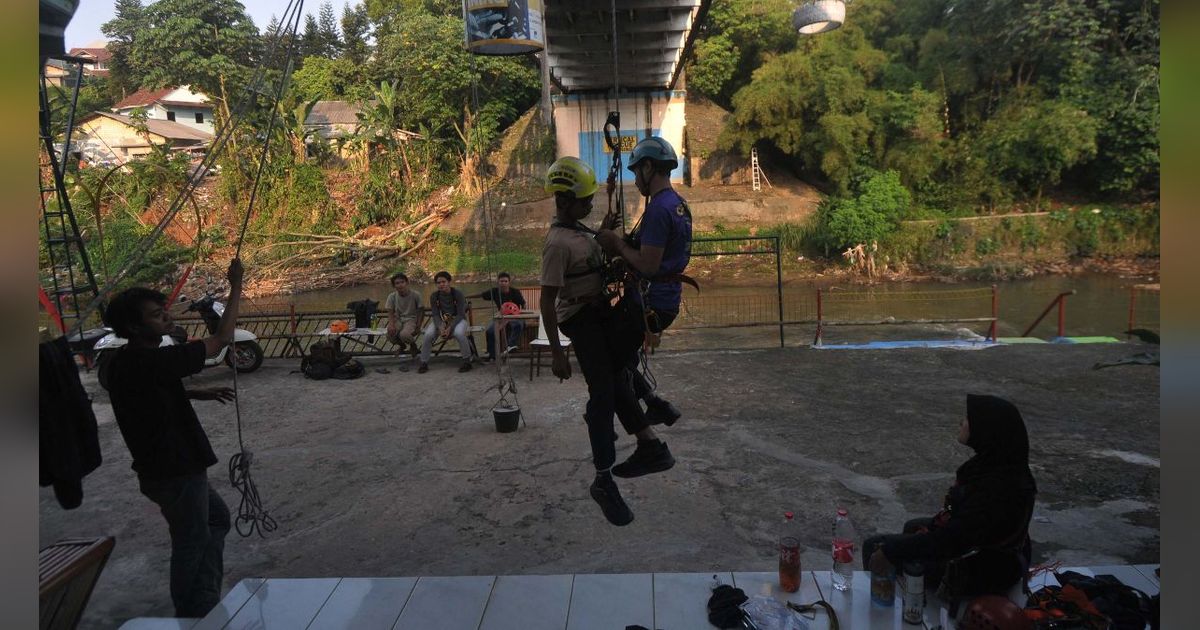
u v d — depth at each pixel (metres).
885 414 7.61
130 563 4.95
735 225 27.19
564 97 28.41
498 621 3.49
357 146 31.11
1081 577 3.45
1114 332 16.14
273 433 7.57
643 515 5.38
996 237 25.66
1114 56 27.69
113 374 3.47
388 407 8.38
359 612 3.60
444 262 26.94
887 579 3.39
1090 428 7.07
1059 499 5.50
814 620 3.34
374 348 10.78
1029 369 9.38
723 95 35.94
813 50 29.06
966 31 29.45
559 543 5.00
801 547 4.81
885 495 5.61
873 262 24.58
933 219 26.23
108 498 6.02
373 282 26.47
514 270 25.20
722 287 23.23
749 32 32.88
